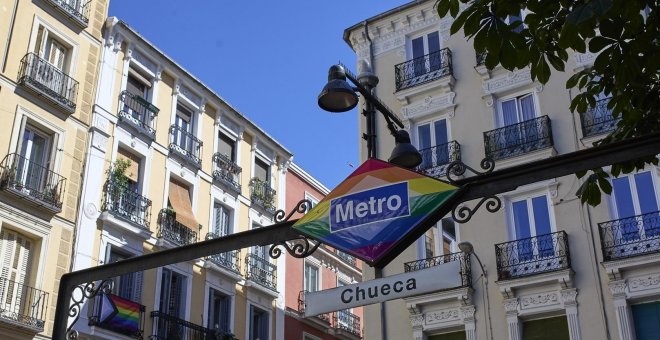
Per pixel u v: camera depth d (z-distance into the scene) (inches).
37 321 778.2
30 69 850.8
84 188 884.6
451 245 829.2
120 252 928.3
